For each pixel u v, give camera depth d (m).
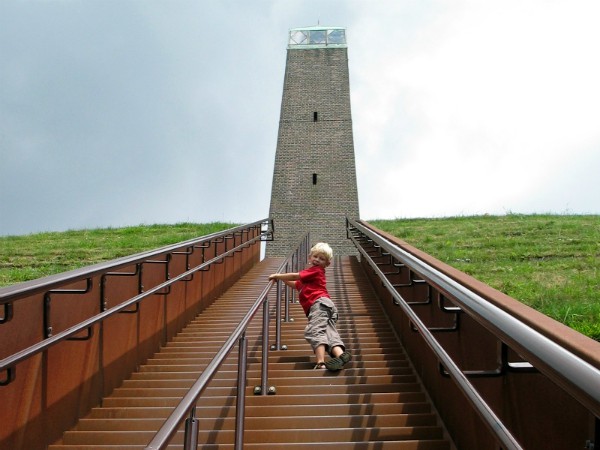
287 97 30.72
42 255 16.14
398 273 7.89
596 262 11.21
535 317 2.86
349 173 29.64
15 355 3.58
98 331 5.60
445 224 20.98
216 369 3.21
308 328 6.44
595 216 20.59
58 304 4.81
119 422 5.06
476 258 13.05
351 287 11.83
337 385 5.80
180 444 4.67
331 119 30.36
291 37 31.78
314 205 29.31
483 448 3.73
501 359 3.20
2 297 3.36
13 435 4.11
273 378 6.13
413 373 6.21
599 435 2.20
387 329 8.12
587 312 6.87
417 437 4.75
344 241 28.84
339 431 4.75
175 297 8.44
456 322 4.54
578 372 1.72
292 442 4.70
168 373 6.37
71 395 5.00
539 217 21.16
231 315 9.80
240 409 4.19
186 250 8.82
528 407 3.15
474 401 2.59
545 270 10.66
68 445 4.65
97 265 4.81
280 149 30.08
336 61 31.14
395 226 21.31
